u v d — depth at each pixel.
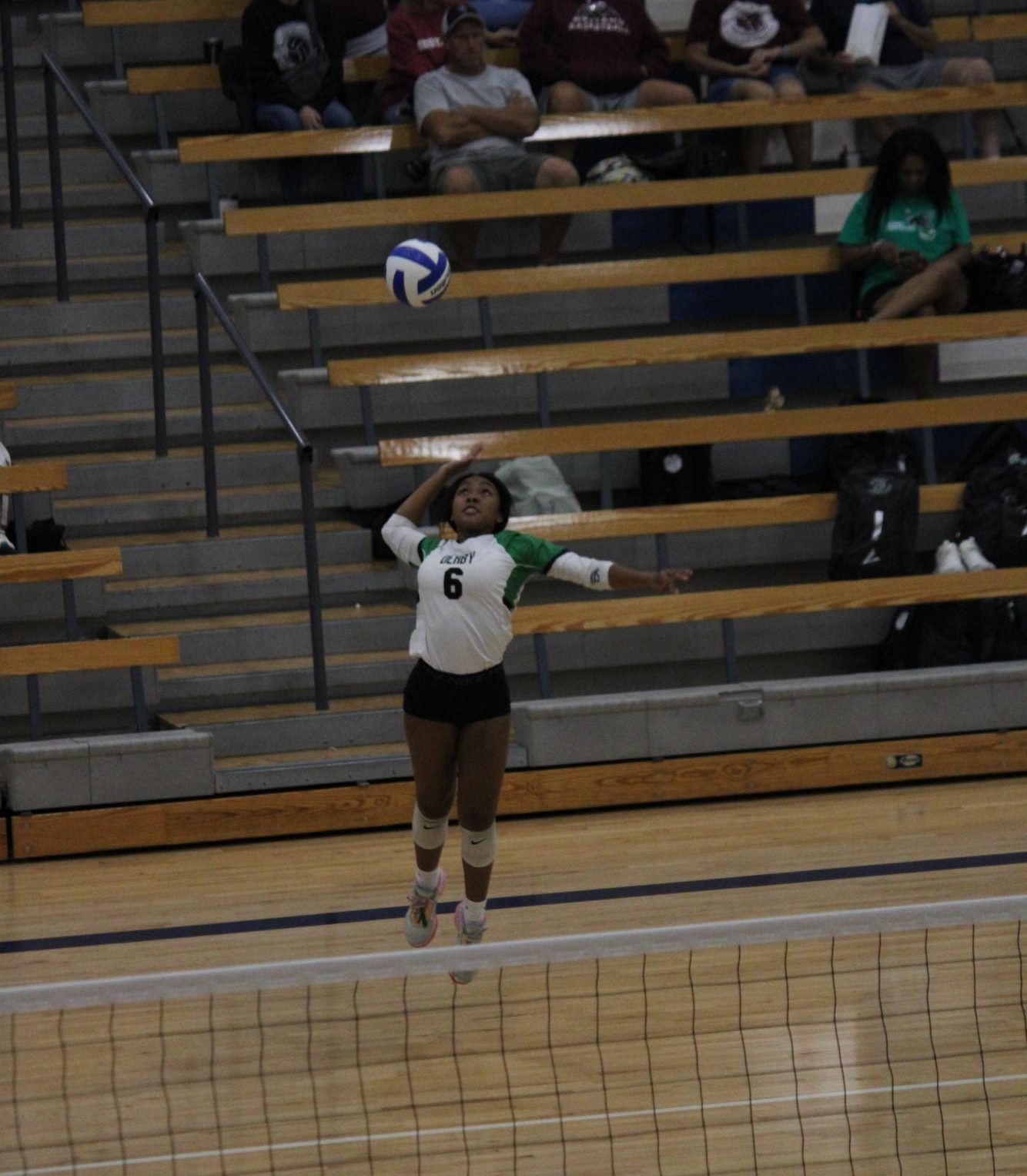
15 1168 13.73
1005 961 18.22
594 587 17.48
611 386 33.72
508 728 17.98
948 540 30.83
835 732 27.50
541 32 38.03
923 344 33.38
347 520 31.61
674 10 41.75
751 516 29.80
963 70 39.19
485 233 36.72
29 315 33.75
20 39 39.84
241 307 33.84
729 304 36.06
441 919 20.75
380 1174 13.52
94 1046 16.62
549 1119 14.55
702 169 36.31
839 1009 16.94
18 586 27.78
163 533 30.89
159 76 37.16
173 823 25.23
